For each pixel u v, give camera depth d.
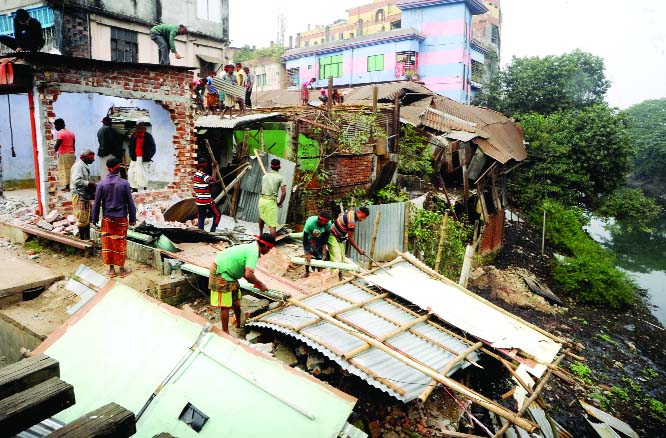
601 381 11.50
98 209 6.79
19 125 11.85
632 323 15.24
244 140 11.73
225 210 11.59
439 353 6.07
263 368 4.32
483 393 7.68
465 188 15.65
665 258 24.88
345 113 13.55
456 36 29.00
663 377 12.07
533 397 5.58
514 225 21.27
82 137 11.17
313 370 5.85
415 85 20.30
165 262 7.37
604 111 23.89
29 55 7.82
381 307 7.08
